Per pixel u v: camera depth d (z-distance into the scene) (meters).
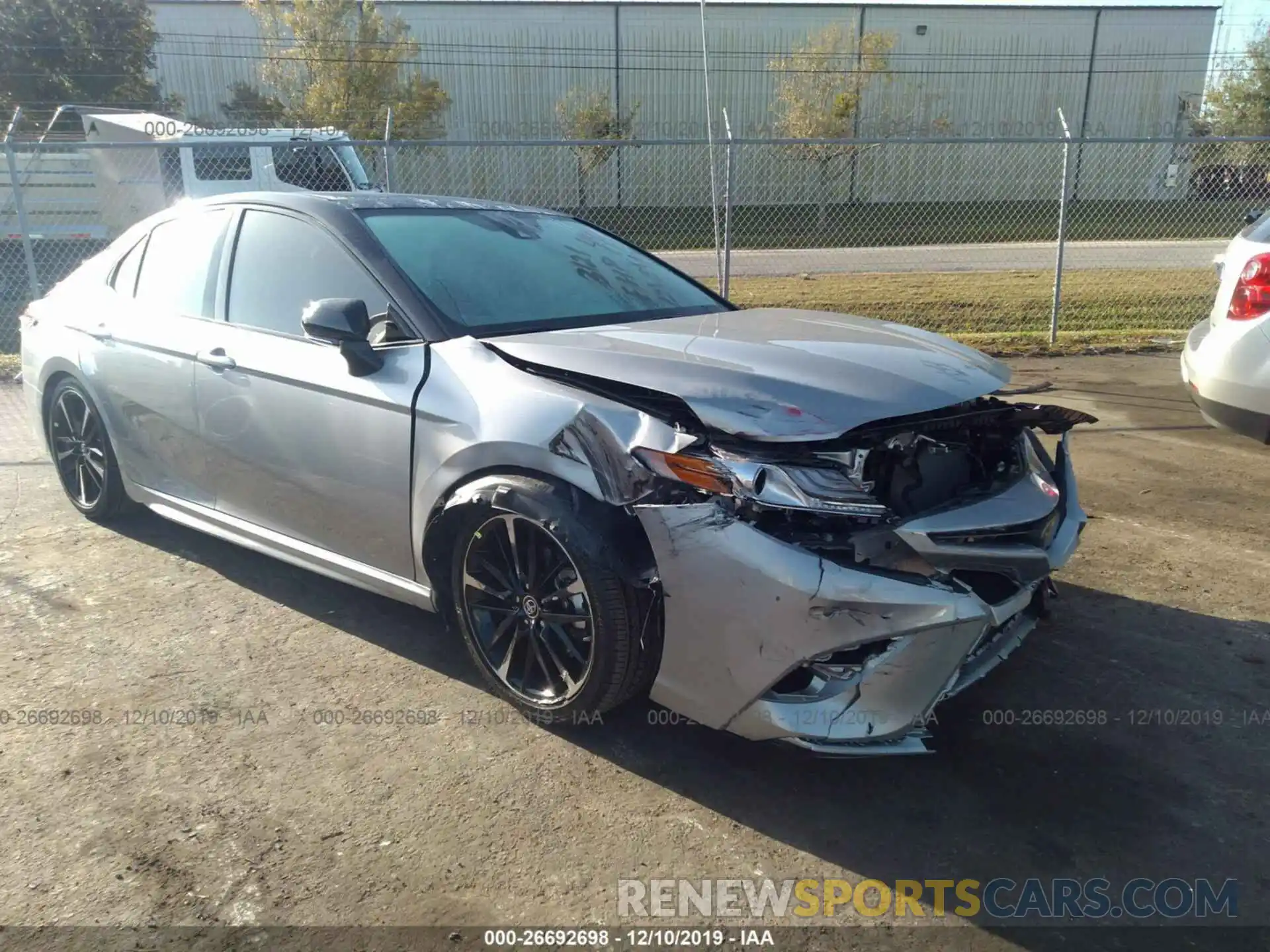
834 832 2.55
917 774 2.80
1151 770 2.81
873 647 2.47
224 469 3.75
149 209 14.02
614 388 2.75
